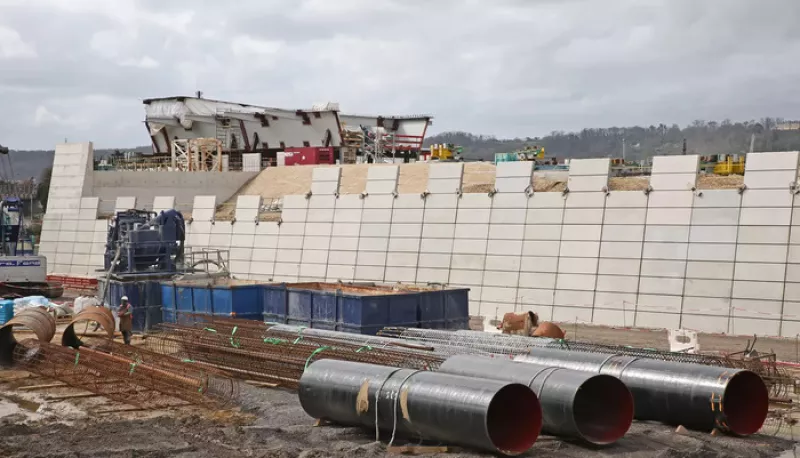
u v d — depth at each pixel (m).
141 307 33.03
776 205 28.97
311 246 41.34
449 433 14.88
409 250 37.53
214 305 30.98
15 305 36.28
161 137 87.75
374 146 79.50
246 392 20.73
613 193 32.34
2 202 46.91
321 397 16.97
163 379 20.80
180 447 15.27
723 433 16.70
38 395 20.91
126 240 35.16
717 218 30.05
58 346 24.61
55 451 14.94
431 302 27.88
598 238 32.38
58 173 56.16
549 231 33.59
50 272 53.88
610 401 16.34
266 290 30.41
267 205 56.53
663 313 30.48
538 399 14.90
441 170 37.34
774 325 28.38
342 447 15.49
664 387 17.05
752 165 29.62
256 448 15.45
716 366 17.50
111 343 24.94
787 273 28.39
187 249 46.44
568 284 32.72
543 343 21.52
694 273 30.14
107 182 56.50
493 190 35.50
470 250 35.59
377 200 39.25
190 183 61.50
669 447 15.54
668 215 31.05
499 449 14.45
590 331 30.31
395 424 15.71
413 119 87.94
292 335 23.16
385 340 21.88
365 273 38.84
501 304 34.16
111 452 14.78
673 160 31.30
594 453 15.05
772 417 18.25
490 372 16.73
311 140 76.19
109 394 20.52
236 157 80.50
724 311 29.34
